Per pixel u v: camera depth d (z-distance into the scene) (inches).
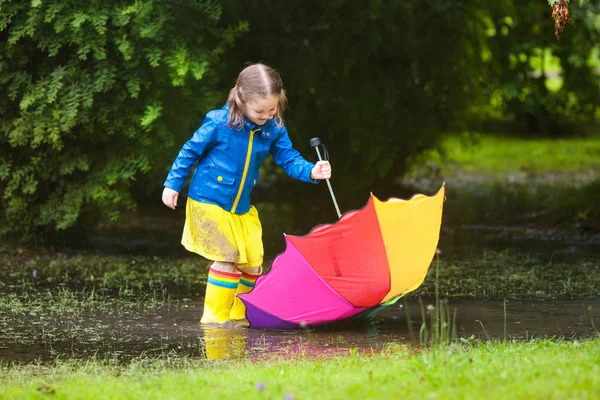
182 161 293.4
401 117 585.3
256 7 533.3
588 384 173.0
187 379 208.7
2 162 433.1
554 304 331.6
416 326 296.8
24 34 410.0
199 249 297.7
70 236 479.5
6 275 395.2
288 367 223.1
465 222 574.9
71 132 431.2
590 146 1056.2
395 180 666.2
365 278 276.2
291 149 303.9
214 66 460.8
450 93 597.3
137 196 627.5
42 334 286.5
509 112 1076.5
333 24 553.6
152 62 403.2
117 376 229.0
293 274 280.1
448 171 865.5
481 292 356.8
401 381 189.0
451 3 572.1
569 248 473.4
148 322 304.7
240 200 297.7
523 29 777.6
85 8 406.6
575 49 794.2
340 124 571.5
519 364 201.8
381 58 586.9
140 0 402.6
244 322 302.5
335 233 273.4
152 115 400.5
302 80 548.1
